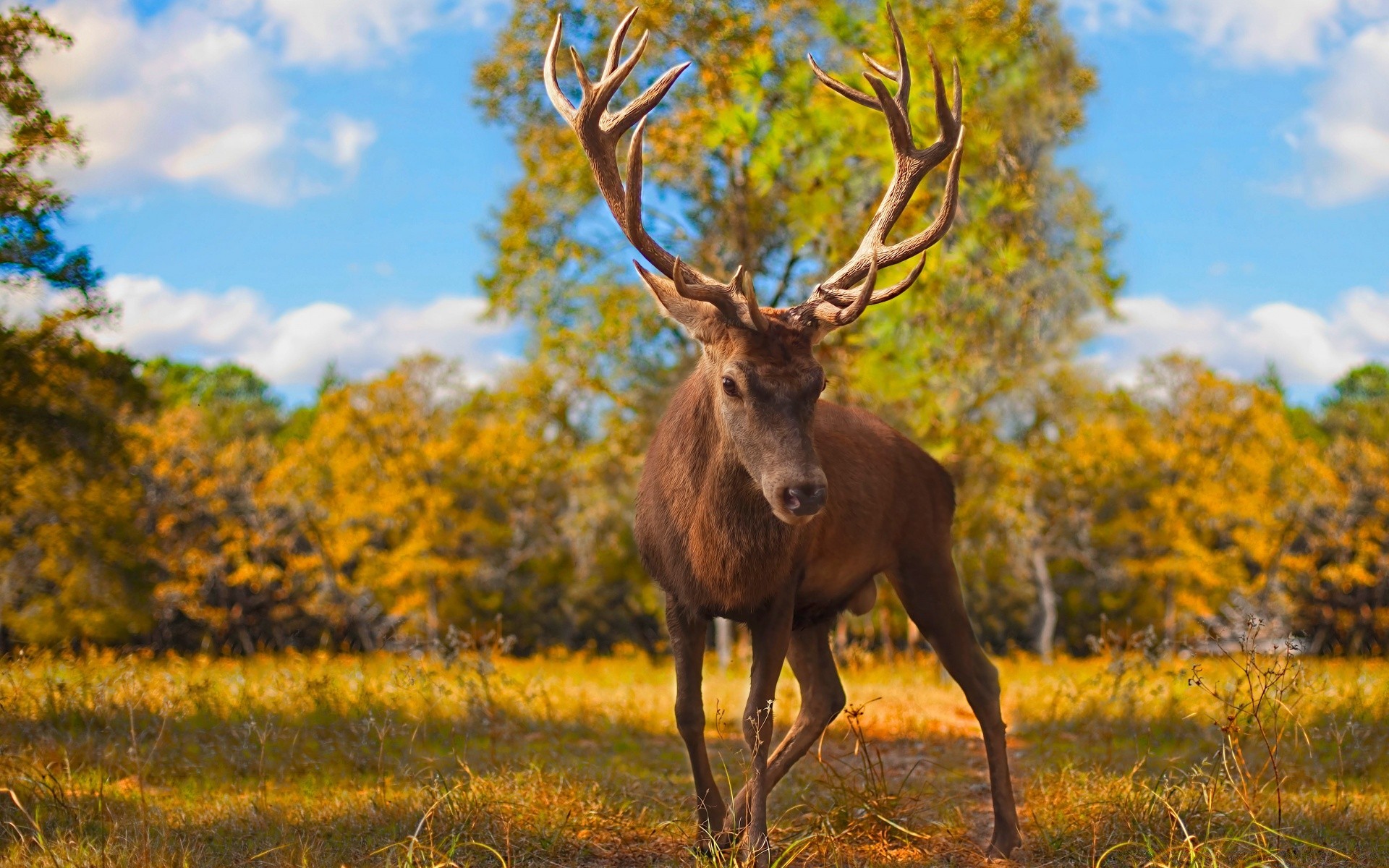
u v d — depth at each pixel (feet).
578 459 65.05
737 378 14.73
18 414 42.55
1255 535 109.40
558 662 64.44
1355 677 34.42
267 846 16.08
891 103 17.80
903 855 16.71
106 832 16.52
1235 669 32.12
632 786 21.06
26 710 25.32
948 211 16.94
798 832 17.39
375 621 126.31
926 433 46.37
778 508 14.29
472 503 127.85
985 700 17.90
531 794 18.58
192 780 21.44
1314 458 111.04
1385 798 20.07
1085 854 16.30
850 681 43.47
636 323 53.62
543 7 50.39
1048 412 62.75
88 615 83.82
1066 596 131.64
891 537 18.38
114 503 66.49
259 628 129.08
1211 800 16.75
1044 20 44.93
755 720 15.71
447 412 124.57
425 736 26.18
